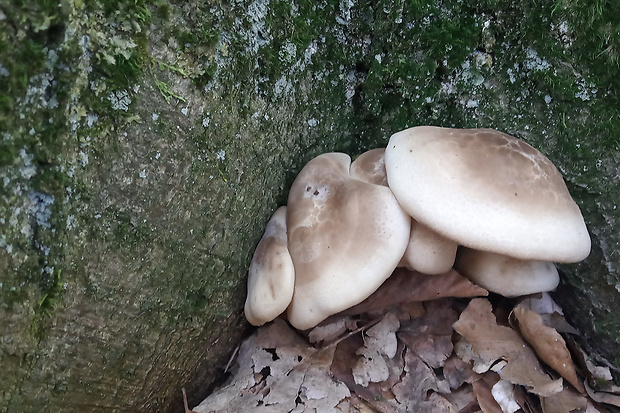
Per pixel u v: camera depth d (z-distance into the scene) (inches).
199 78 8.1
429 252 10.2
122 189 7.6
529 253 8.8
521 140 10.1
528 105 10.9
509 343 10.8
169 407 10.4
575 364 11.0
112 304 8.1
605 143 10.3
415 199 9.3
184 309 9.3
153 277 8.5
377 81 11.5
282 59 9.9
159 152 7.9
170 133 8.0
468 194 8.9
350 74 11.7
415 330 11.6
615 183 10.5
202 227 9.0
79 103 6.9
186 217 8.7
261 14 9.2
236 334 11.0
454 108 11.5
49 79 6.7
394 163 9.8
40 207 7.0
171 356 9.6
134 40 7.2
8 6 6.1
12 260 6.8
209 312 9.9
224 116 8.8
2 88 6.3
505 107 11.1
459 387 10.9
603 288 11.1
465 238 8.9
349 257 9.6
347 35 11.3
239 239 9.9
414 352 11.3
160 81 7.7
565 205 9.2
